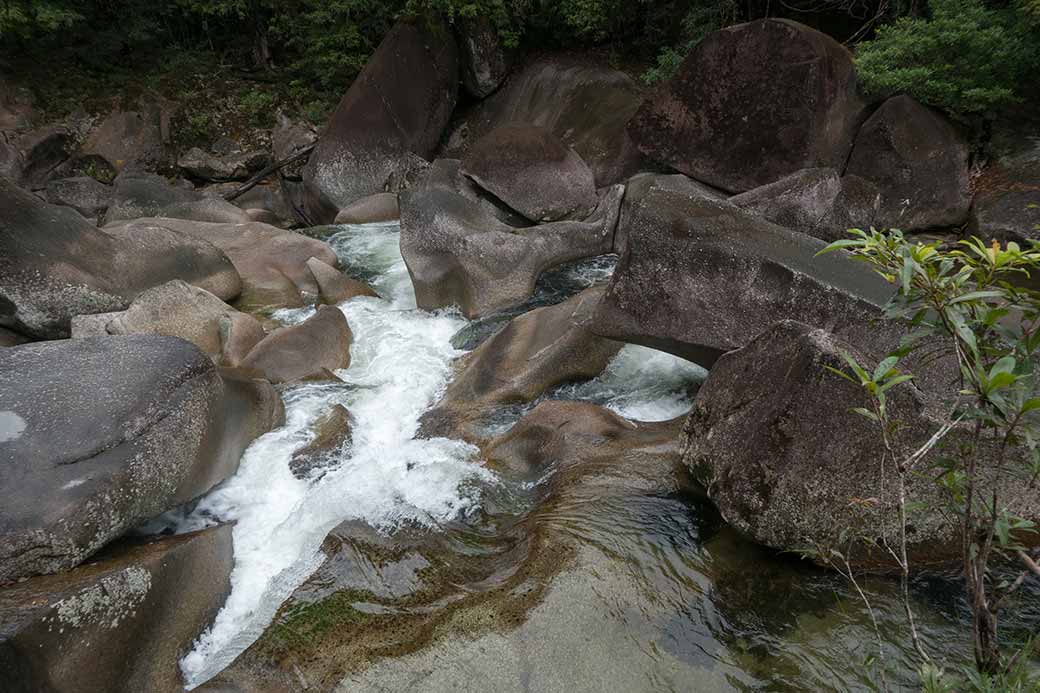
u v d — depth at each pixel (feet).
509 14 47.26
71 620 9.45
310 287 27.22
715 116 30.94
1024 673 6.71
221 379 14.80
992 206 26.12
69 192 41.70
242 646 10.89
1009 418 6.50
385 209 38.50
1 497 10.83
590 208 32.01
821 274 14.34
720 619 10.29
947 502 7.83
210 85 52.95
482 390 18.51
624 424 15.76
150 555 11.15
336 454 16.22
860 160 28.84
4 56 48.62
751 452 11.20
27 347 14.07
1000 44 26.27
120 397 12.65
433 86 44.91
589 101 43.27
